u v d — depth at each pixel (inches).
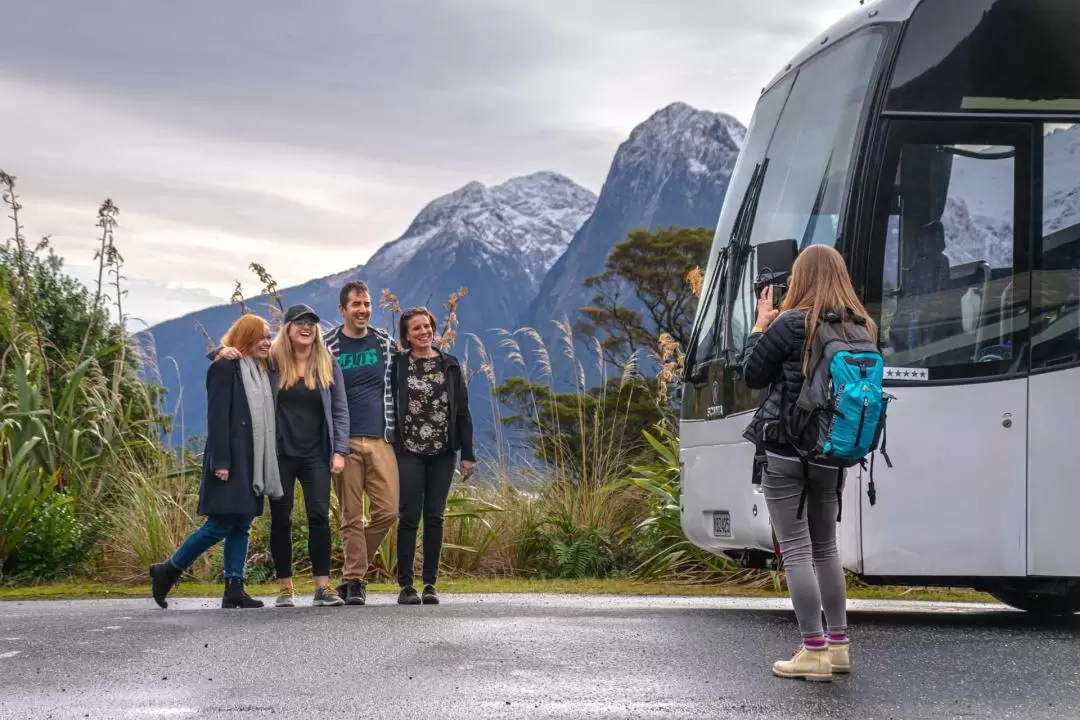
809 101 331.6
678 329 2218.3
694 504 348.5
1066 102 310.2
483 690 211.5
